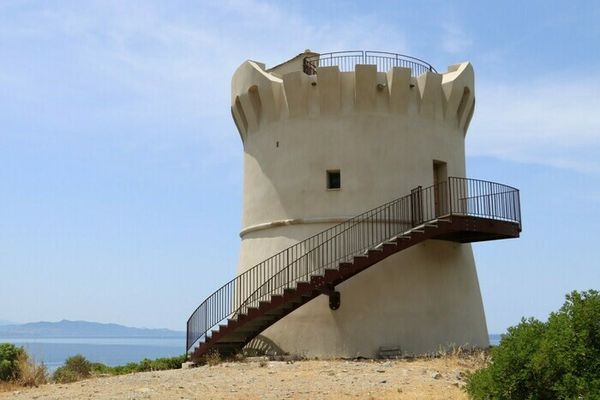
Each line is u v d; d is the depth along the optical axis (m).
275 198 26.48
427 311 25.06
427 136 26.59
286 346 24.53
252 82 27.64
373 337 24.05
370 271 24.64
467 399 14.34
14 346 21.17
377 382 17.03
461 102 28.17
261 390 16.30
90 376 23.83
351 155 25.67
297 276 25.14
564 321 11.73
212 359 23.55
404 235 22.81
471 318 26.77
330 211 25.41
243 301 26.84
